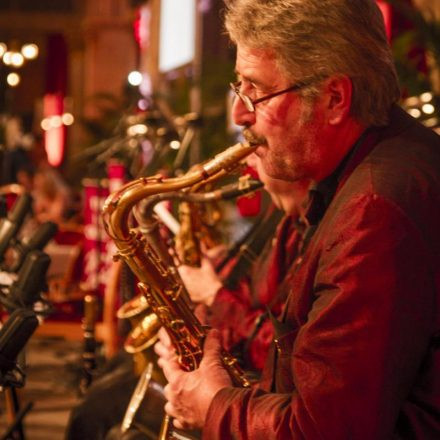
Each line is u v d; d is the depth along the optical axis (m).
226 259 3.46
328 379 1.81
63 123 15.39
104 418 3.35
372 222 1.84
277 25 1.97
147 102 5.50
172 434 2.58
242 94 2.06
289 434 1.86
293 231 3.09
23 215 2.93
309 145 2.04
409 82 4.44
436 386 1.86
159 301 2.43
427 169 1.94
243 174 3.56
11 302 2.59
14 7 20.80
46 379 6.27
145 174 4.94
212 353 2.24
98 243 5.05
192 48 7.21
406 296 1.80
